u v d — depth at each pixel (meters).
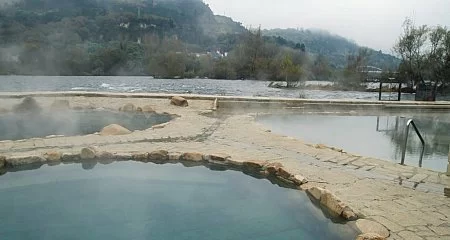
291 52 49.19
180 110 9.88
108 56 48.19
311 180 4.02
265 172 4.44
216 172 4.71
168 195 3.91
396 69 31.08
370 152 6.54
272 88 31.72
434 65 25.86
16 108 9.48
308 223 3.23
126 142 5.59
